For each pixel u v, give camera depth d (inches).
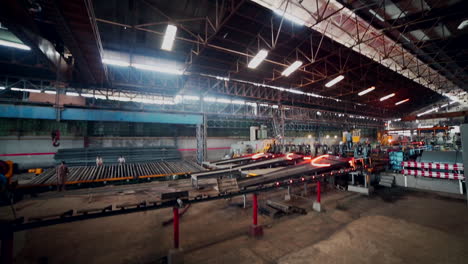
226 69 548.1
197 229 195.8
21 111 438.0
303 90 770.2
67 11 229.9
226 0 314.7
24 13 247.1
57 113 470.3
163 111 591.2
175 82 576.7
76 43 302.7
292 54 499.2
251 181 210.7
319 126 1179.3
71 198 305.0
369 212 230.8
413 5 371.2
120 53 418.9
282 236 176.7
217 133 863.1
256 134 751.1
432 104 1371.8
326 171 306.3
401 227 177.0
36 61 430.0
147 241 174.1
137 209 130.3
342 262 129.0
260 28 390.3
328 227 193.5
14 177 467.2
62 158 512.4
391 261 129.1
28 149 542.9
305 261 131.3
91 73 435.8
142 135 704.4
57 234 187.6
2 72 443.5
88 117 502.0
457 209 229.1
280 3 336.2
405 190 322.7
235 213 236.1
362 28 448.8
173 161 591.8
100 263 142.7
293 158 384.2
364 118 1305.4
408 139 923.4
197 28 377.4
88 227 203.2
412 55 573.6
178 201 138.0
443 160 305.3
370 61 585.6
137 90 565.3
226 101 698.8
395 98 1037.2
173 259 136.0
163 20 346.6
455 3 361.7
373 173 362.3
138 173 440.5
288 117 900.6
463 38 494.0
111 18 325.4
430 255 135.0
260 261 139.3
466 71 749.3
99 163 506.9
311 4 358.6
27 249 161.3
